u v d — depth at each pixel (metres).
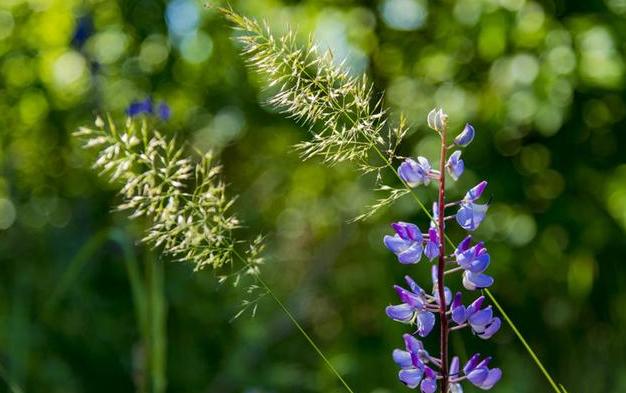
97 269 6.64
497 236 6.58
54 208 7.70
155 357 3.64
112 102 7.18
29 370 5.90
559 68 6.21
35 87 7.56
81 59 7.08
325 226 8.66
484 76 6.61
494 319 2.09
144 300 3.72
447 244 6.41
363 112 2.42
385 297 5.82
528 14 6.28
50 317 6.33
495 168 6.38
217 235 2.48
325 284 7.75
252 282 6.66
